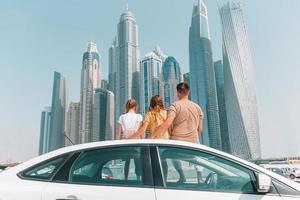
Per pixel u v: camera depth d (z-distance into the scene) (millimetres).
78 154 3355
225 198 3029
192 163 3289
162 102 6121
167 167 3260
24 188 3135
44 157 3383
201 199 3016
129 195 3047
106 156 3344
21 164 3383
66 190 3094
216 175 3219
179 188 3117
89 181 3186
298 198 3041
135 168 3256
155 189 3098
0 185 3162
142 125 5949
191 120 5363
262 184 2971
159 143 3422
